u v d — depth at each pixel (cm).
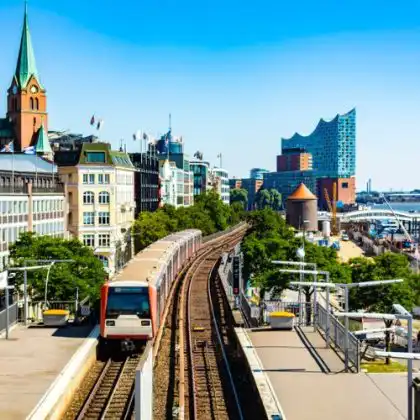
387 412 3123
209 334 5991
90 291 6919
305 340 4684
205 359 4978
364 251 18612
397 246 19338
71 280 6794
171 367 4706
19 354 4303
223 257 11156
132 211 15338
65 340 4719
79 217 13488
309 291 7475
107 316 4781
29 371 3897
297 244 8094
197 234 13538
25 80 17350
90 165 13488
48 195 10469
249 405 3744
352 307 6931
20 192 9250
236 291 7331
